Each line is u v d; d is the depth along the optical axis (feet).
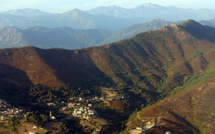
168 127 568.82
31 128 553.64
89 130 586.04
